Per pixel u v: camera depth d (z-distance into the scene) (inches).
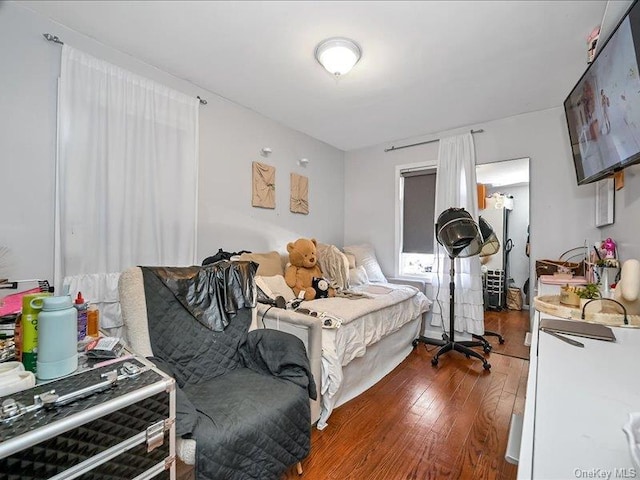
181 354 58.4
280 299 82.9
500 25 70.1
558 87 98.8
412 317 118.0
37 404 30.7
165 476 37.7
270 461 47.7
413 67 87.7
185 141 94.3
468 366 105.8
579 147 78.5
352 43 76.1
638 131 47.9
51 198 70.1
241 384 56.6
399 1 63.1
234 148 111.3
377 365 97.1
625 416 24.0
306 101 110.2
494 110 116.6
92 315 49.6
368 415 75.8
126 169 81.2
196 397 52.0
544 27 70.6
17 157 65.7
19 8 65.8
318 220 152.6
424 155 144.6
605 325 48.2
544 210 115.3
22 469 26.8
